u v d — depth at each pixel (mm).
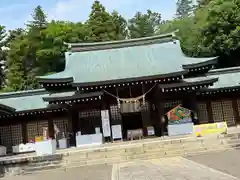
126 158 20922
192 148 21000
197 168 14719
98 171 17625
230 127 31922
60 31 62094
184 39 67312
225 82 33531
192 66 30641
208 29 53688
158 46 35469
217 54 55844
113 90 30891
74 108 30859
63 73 32125
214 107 33031
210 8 54344
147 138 29469
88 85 28406
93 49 35969
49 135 32281
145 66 31719
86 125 31234
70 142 30672
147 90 31141
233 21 51188
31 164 21141
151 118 32469
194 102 30281
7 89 61531
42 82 30219
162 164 17453
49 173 19328
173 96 30453
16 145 30312
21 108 31984
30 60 65062
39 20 69875
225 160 16453
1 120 32375
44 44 62062
